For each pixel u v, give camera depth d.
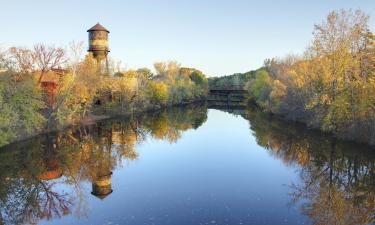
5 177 21.94
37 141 32.97
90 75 46.91
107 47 62.22
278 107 58.12
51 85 43.09
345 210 15.64
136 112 65.12
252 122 51.19
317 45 37.38
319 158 26.09
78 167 24.12
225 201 16.66
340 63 34.69
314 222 14.12
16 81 31.47
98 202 16.78
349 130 31.69
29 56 36.28
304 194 17.94
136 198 17.23
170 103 87.88
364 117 29.55
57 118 38.22
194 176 21.41
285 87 54.19
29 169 23.67
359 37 34.41
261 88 73.38
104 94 57.56
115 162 25.58
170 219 14.34
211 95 125.75
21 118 31.77
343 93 32.69
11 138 30.91
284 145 31.58
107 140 35.25
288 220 14.34
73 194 18.38
